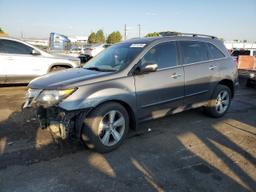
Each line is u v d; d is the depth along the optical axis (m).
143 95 4.26
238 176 3.35
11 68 8.52
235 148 4.21
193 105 5.21
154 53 4.53
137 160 3.72
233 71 5.89
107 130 3.90
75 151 3.95
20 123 5.09
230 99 6.03
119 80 4.01
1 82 8.53
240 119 5.77
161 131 4.89
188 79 4.93
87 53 21.98
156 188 3.05
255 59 9.98
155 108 4.50
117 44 5.17
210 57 5.51
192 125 5.27
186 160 3.75
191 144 4.33
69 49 29.34
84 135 3.78
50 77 4.14
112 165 3.57
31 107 3.99
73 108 3.56
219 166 3.60
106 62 4.59
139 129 4.95
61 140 4.31
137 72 4.21
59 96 3.58
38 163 3.57
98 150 3.84
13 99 7.15
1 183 3.08
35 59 8.84
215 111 5.66
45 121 3.84
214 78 5.46
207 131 4.95
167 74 4.59
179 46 4.95
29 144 4.15
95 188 3.03
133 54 4.36
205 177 3.30
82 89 3.67
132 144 4.27
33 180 3.16
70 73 4.26
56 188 3.01
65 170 3.41
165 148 4.14
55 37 29.20
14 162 3.57
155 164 3.62
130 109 4.17
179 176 3.32
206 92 5.38
